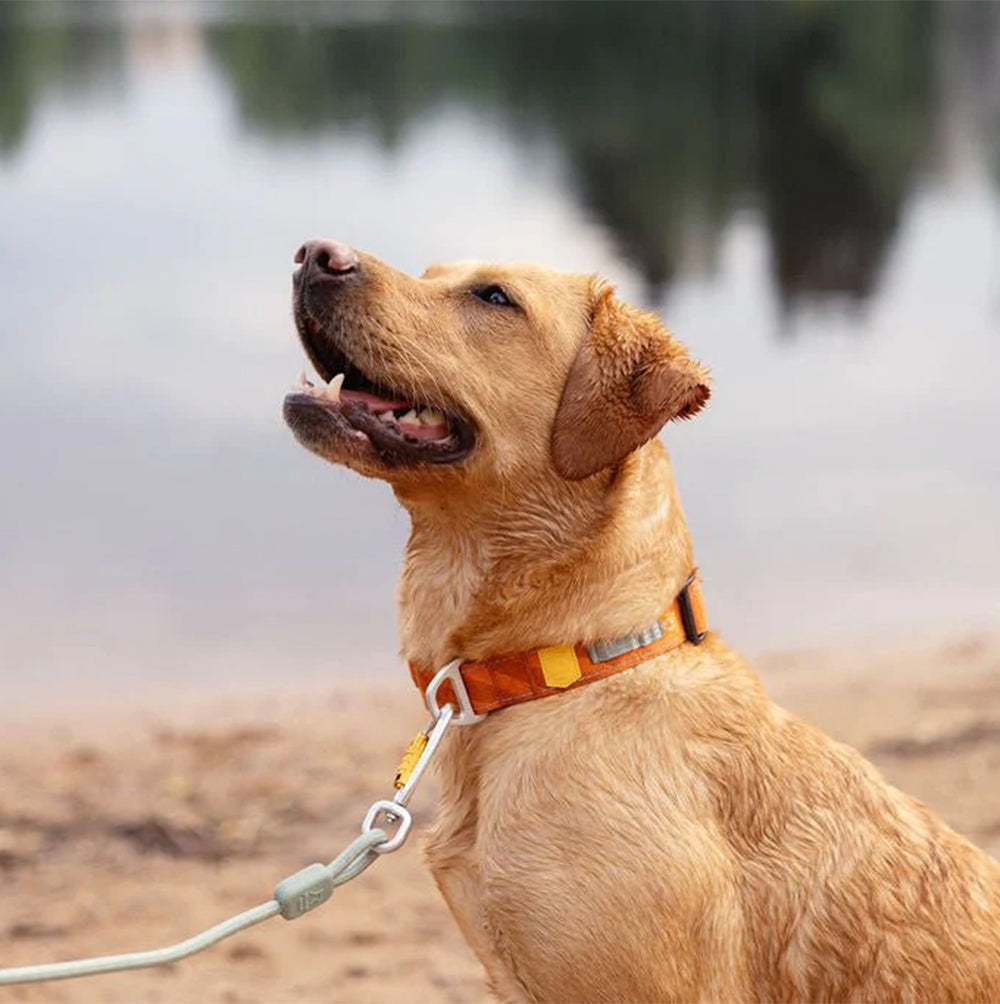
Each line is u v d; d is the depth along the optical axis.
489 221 24.23
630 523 4.27
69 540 11.31
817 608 10.05
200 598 10.26
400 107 42.75
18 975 3.11
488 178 29.28
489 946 4.11
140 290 19.19
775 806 4.10
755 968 4.03
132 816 7.12
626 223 24.92
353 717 8.38
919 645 9.31
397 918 6.38
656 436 4.51
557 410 4.44
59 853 6.80
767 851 4.06
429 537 4.45
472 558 4.33
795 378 15.90
